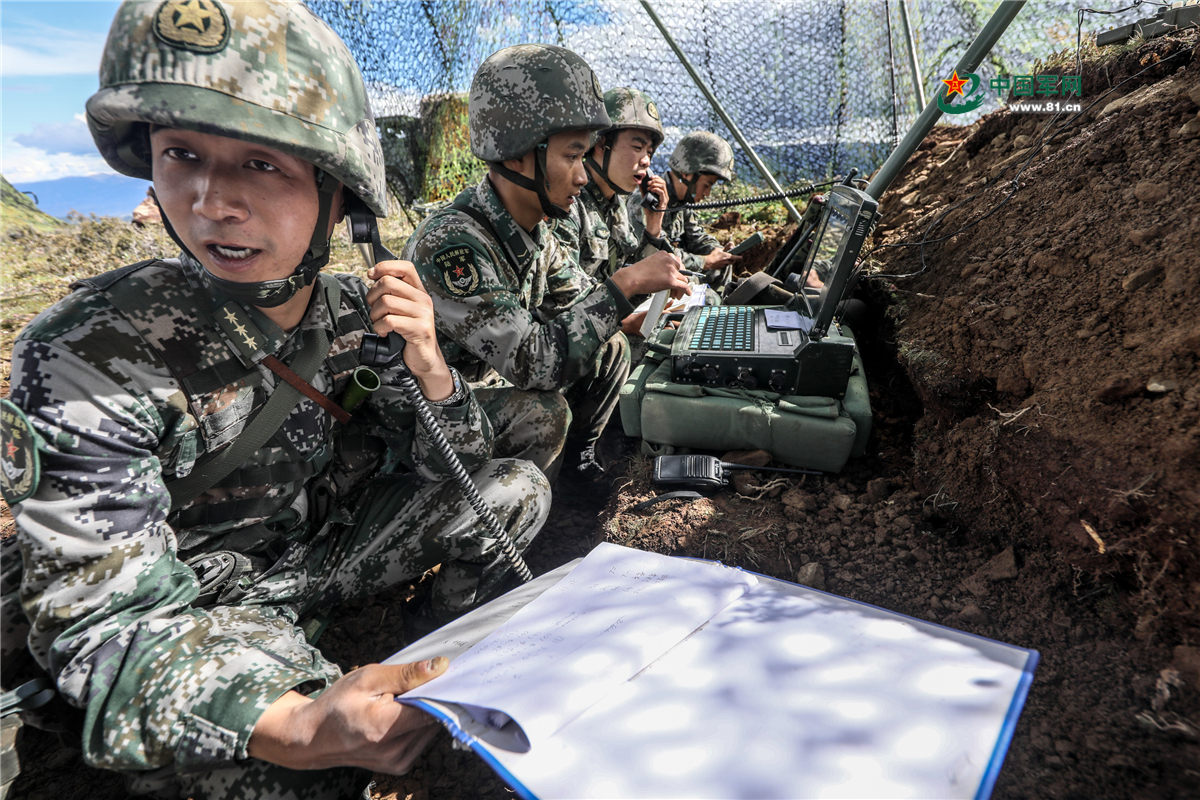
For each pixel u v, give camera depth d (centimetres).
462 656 120
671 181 456
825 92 509
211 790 129
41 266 684
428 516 187
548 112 238
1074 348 185
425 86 477
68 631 124
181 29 117
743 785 86
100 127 129
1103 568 155
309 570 177
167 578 135
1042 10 391
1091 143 247
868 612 119
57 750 183
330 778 132
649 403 250
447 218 251
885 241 339
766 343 253
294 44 127
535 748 94
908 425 264
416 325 161
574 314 248
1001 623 168
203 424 145
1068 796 125
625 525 234
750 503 234
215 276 135
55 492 123
